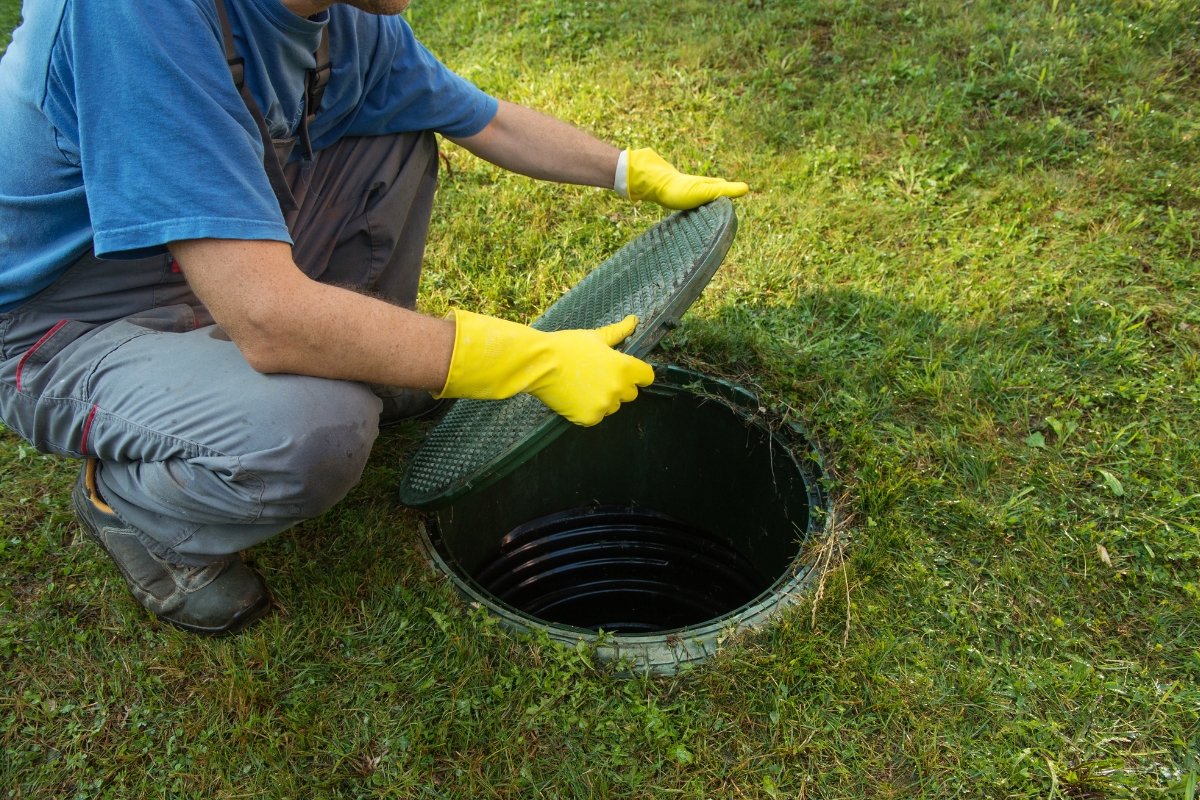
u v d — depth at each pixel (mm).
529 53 3900
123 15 1188
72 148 1308
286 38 1448
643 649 1704
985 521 1944
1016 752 1548
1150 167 2984
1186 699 1617
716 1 4066
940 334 2469
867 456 2082
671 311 1657
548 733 1577
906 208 2908
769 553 2443
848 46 3654
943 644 1713
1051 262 2689
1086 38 3561
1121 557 1882
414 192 2057
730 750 1562
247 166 1288
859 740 1565
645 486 2635
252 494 1458
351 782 1507
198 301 1713
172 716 1609
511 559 2592
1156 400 2248
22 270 1426
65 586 1847
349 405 1463
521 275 2723
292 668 1675
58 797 1508
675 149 3230
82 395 1494
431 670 1667
